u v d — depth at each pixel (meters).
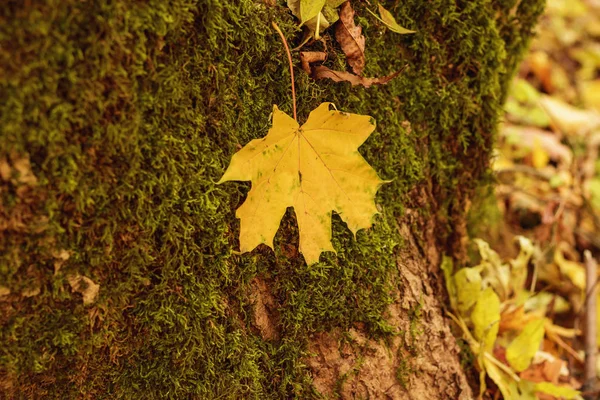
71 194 0.94
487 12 1.10
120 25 0.92
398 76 1.09
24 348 0.95
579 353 1.35
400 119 1.10
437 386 1.09
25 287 0.94
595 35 2.60
